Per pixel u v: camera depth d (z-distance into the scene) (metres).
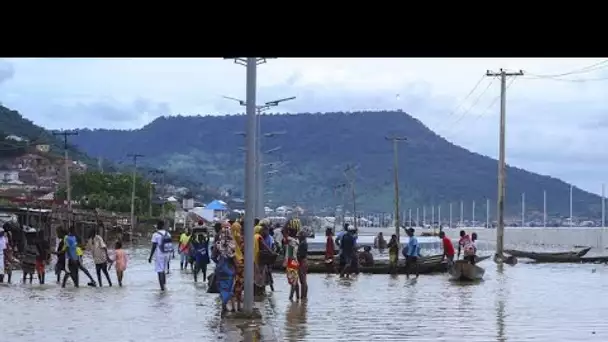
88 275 29.80
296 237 25.02
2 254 31.38
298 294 24.81
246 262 19.31
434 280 34.47
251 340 16.12
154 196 146.12
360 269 39.34
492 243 107.62
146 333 17.17
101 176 127.06
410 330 17.98
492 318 20.16
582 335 17.23
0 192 99.88
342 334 17.36
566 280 34.44
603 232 102.44
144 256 59.88
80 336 16.75
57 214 64.25
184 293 26.73
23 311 21.38
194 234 35.97
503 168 53.50
